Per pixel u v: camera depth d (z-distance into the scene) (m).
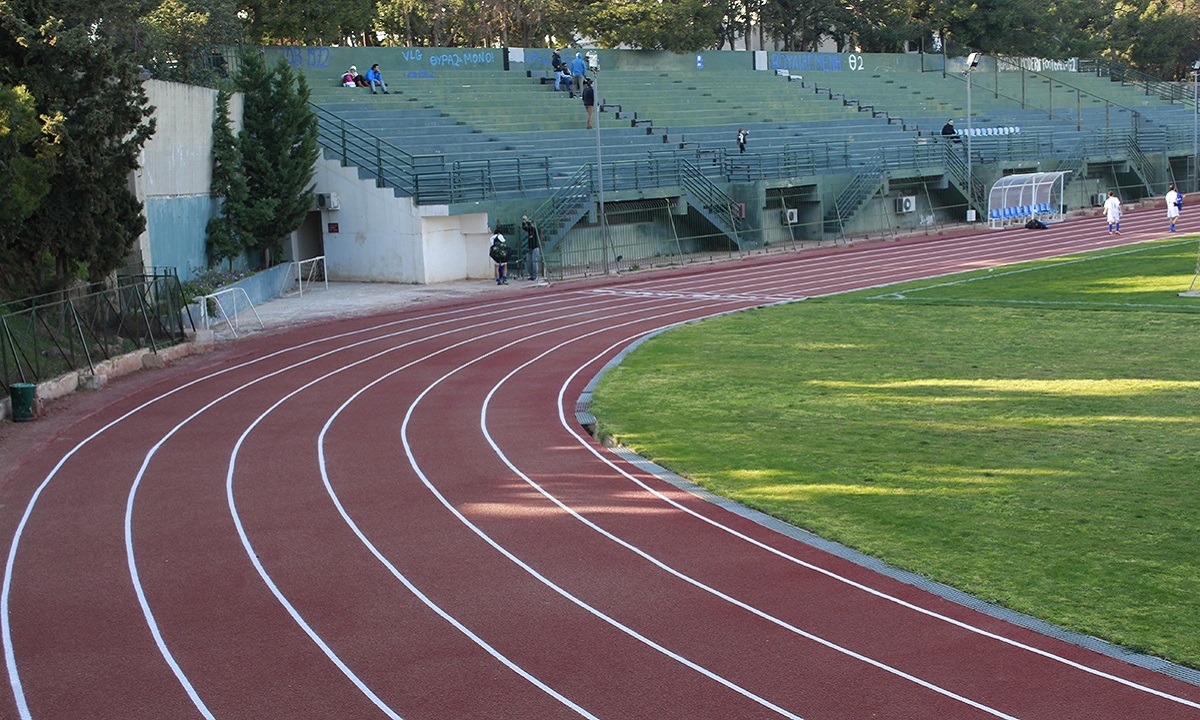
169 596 11.35
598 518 13.37
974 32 80.19
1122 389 18.84
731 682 9.12
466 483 15.00
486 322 29.92
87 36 22.72
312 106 42.59
